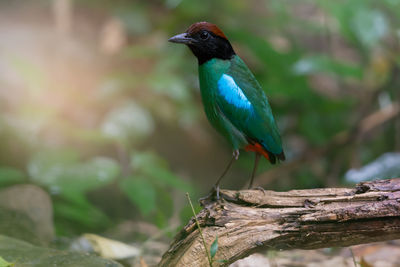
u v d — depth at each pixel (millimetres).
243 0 16828
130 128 12922
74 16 17078
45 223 8078
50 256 5816
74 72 14602
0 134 11742
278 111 14984
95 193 12617
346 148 13891
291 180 14023
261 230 5281
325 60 12055
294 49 14133
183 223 7453
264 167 14250
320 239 5324
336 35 16953
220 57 6988
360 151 14469
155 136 14562
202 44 6867
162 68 14320
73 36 16250
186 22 15852
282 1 14844
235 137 7109
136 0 17891
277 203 5461
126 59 15680
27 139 11891
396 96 13461
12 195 8156
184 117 14539
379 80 13680
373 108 15008
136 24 16797
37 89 12578
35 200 8195
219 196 5582
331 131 14617
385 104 13633
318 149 13656
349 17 12727
